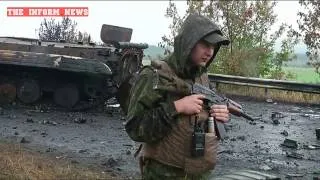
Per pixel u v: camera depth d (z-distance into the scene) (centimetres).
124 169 790
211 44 298
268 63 2205
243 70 2125
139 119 299
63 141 979
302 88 1675
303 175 794
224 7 2138
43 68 1373
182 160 302
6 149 818
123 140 1020
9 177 618
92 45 1493
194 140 300
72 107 1397
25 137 993
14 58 1359
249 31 2156
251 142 1037
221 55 2145
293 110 1534
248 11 2123
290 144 1008
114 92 1402
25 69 1413
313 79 2125
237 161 870
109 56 1384
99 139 1017
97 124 1195
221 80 1833
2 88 1427
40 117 1254
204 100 308
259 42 2166
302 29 2019
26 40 1543
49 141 970
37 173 665
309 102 1700
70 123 1190
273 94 1806
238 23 2128
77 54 1395
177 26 2147
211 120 307
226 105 319
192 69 311
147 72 305
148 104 296
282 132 1158
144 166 320
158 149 304
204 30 292
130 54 1399
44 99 1491
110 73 1334
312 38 1988
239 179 363
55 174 675
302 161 891
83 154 877
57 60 1346
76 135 1046
